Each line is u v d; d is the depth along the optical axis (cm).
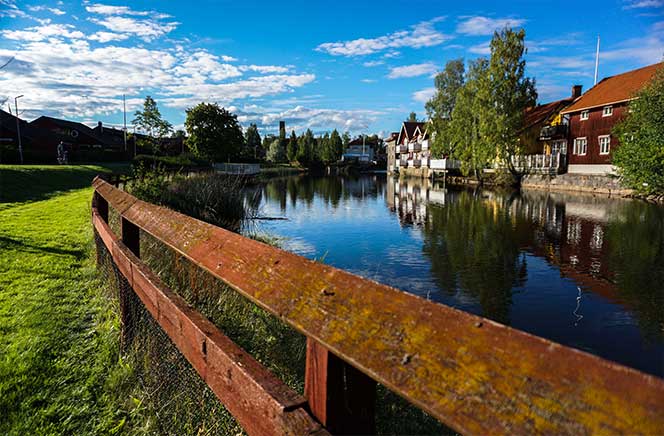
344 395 84
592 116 2866
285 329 354
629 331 604
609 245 1147
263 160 8212
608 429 43
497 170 3375
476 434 52
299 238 1262
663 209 1770
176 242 168
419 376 62
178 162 2934
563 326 625
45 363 277
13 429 213
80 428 217
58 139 4147
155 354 246
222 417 200
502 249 1120
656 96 2031
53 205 1195
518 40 2991
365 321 76
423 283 833
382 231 1393
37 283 446
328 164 8094
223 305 353
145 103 3891
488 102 3092
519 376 54
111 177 1026
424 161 5016
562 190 2806
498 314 673
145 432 212
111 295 377
